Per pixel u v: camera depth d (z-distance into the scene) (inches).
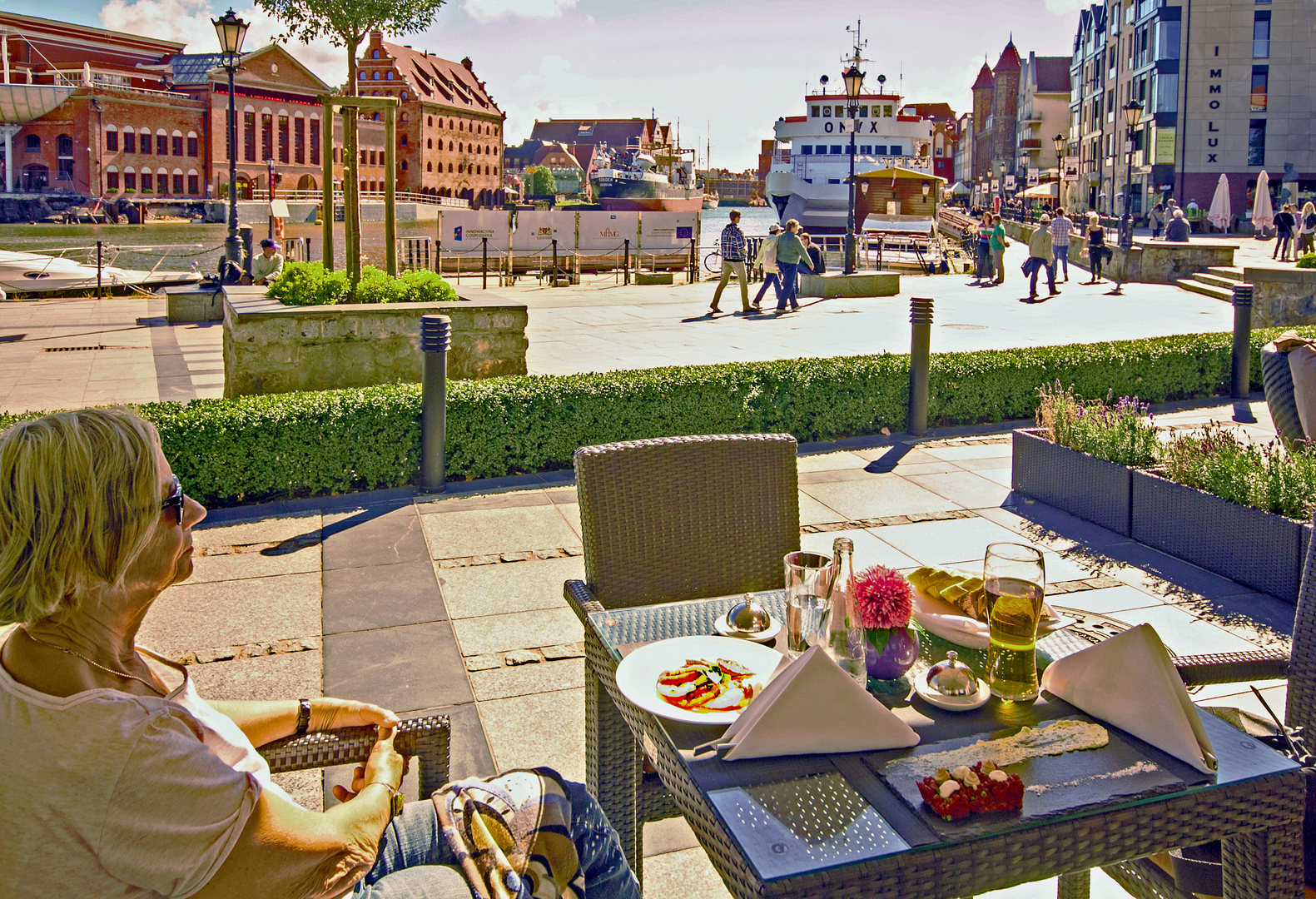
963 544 243.1
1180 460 241.6
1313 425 249.4
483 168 4709.6
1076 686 77.6
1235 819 68.9
